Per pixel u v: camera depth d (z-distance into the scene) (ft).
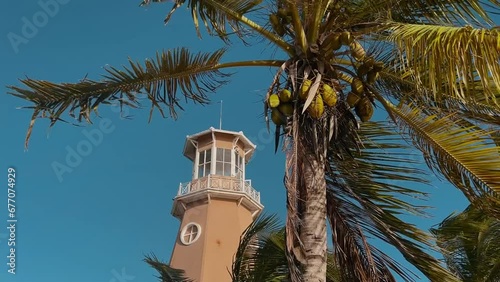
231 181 101.76
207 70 22.72
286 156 18.19
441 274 21.86
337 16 19.98
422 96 19.52
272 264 31.91
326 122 18.74
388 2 19.26
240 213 99.60
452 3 18.70
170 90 23.07
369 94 19.25
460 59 14.16
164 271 35.73
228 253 92.43
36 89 22.25
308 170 18.53
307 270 17.06
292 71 19.02
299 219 17.81
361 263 22.48
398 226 22.16
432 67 14.79
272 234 32.50
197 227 95.96
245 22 21.42
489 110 19.61
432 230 43.09
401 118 21.72
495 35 13.78
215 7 21.95
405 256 22.40
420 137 21.62
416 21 20.17
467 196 21.43
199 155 107.86
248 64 22.26
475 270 41.75
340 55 19.95
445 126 20.70
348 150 20.44
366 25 19.36
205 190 99.30
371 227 22.75
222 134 109.81
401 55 16.07
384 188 22.52
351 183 22.94
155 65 22.34
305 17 19.95
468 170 20.58
